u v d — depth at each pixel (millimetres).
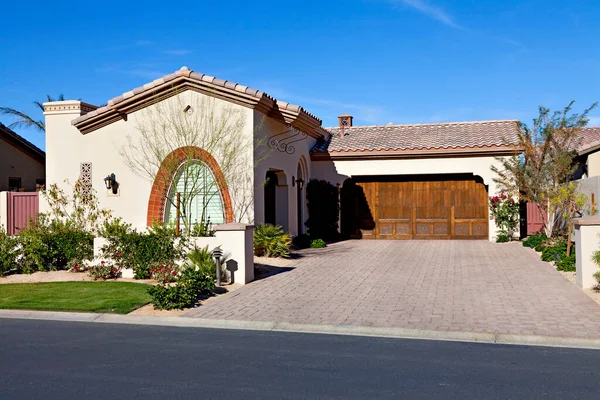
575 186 18688
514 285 13164
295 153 21719
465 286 13227
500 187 22453
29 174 25906
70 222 17594
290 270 15867
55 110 18953
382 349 8477
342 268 16078
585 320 9859
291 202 21031
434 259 17672
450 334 9312
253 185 17328
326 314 10742
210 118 17453
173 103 17766
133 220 18156
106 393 6480
